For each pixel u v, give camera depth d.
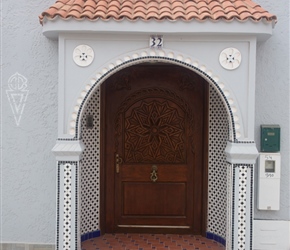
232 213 5.54
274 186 6.05
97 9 5.38
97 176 6.86
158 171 6.93
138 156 6.94
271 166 6.07
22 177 6.23
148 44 5.41
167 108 6.89
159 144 6.92
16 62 6.15
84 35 5.39
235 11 5.31
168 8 5.47
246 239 5.52
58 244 5.55
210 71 5.43
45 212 6.27
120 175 6.95
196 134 6.86
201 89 6.82
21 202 6.25
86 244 6.52
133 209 6.98
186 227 6.95
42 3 6.12
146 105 6.89
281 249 6.17
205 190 6.80
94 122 6.78
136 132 6.93
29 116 6.19
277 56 6.08
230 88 5.43
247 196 5.50
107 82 6.86
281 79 6.09
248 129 5.45
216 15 5.21
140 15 5.19
